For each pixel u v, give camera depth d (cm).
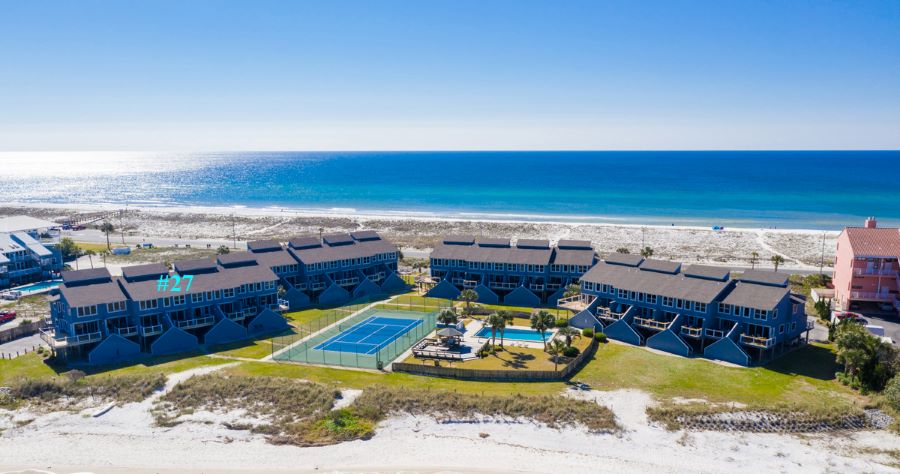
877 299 8481
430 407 5669
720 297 7300
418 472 4706
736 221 18212
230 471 4747
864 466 4684
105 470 4775
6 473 4734
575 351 6906
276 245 10012
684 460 4816
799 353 7125
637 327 7831
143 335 7300
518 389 6122
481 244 10412
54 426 5431
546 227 17050
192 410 5662
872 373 5925
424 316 8825
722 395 5931
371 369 6712
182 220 19762
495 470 4728
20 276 11025
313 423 5400
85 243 15612
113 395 5994
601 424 5334
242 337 7894
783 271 11612
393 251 10856
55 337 7138
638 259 8594
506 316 7256
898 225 17038
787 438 5144
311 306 9475
